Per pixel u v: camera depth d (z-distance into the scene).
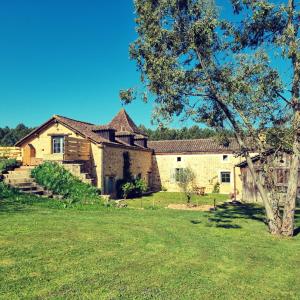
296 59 11.20
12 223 11.62
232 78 11.52
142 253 9.06
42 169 21.09
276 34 11.91
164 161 37.78
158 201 26.12
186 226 13.15
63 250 8.88
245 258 9.11
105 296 6.20
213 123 13.51
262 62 11.23
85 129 28.84
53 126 28.45
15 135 76.38
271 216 12.38
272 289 7.03
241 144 12.85
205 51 12.03
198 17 11.91
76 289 6.44
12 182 18.70
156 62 11.66
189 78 12.15
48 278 6.91
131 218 14.41
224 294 6.61
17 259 7.93
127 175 30.86
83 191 20.34
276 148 12.96
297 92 11.73
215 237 11.46
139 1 12.05
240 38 12.14
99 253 8.84
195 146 37.50
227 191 35.06
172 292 6.55
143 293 6.43
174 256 8.94
